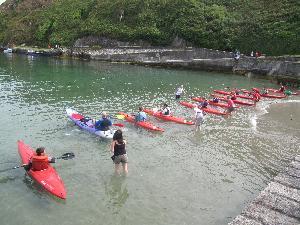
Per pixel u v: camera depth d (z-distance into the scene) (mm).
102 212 12703
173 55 58625
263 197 12570
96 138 19938
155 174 15852
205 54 56000
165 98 32625
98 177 15328
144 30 66375
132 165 16641
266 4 61219
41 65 56531
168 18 66625
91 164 16578
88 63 61656
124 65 60062
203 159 17781
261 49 54656
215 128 23016
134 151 18359
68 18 80750
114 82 41156
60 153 17766
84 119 22047
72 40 75500
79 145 18859
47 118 23766
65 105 28141
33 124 22281
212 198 14000
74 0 86438
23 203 13047
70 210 12734
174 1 68438
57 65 57156
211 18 62812
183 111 27609
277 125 24422
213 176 15922
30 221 11992
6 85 36688
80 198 13562
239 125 23984
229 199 13977
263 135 21922
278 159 18125
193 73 51969
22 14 92812
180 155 18172
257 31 56156
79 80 41844
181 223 12227
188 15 64750
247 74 50125
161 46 64812
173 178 15562
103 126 20094
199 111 22797
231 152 18859
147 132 21500
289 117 26969
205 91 37156
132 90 36219
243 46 56531
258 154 18719
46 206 12930
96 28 72750
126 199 13641
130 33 67750
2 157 16969
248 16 60500
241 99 33344
